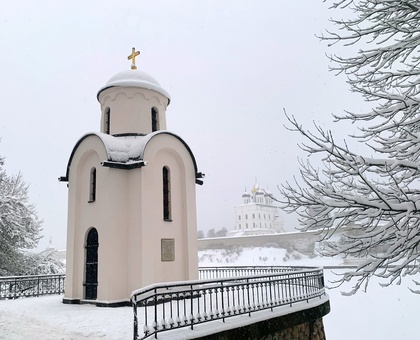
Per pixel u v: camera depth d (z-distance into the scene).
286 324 9.75
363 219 5.89
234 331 8.27
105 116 16.69
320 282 13.06
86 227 14.21
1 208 21.22
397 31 6.42
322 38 6.93
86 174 14.73
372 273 5.79
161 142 14.44
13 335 8.55
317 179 6.09
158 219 13.88
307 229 6.11
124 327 9.32
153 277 13.15
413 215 5.25
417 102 6.07
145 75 16.80
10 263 21.53
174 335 7.36
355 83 6.85
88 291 13.83
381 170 6.03
